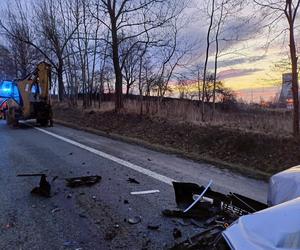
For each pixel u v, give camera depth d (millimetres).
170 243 5027
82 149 13023
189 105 19844
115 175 9031
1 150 13008
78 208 6547
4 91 29422
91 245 5059
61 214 6250
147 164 10445
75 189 7762
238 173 9648
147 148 13422
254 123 14398
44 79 22578
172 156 11836
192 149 13125
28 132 18906
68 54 33594
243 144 11758
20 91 22453
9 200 7027
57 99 40906
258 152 11156
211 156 11984
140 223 5781
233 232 2820
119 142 14922
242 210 4727
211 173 9523
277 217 2684
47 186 7340
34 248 4977
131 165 10242
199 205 5367
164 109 19453
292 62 12656
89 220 5965
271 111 18703
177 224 5531
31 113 22312
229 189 7988
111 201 6926
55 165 10258
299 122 13164
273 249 2383
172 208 6422
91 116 23422
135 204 6727
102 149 13047
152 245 5004
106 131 18719
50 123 22641
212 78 22828
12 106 23047
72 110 28781
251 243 2555
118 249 4926
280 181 4426
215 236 3775
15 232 5512
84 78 29922
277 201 4289
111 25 22672
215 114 18250
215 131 13414
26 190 7699
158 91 22891
